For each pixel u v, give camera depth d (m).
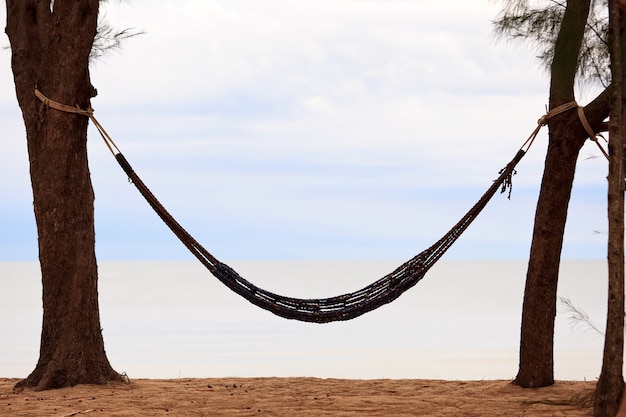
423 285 75.06
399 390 8.40
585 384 8.27
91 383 8.70
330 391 8.38
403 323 30.06
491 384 8.68
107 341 23.50
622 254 6.59
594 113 7.86
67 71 8.62
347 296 8.04
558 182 8.09
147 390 8.45
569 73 7.80
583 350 20.33
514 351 20.66
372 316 33.62
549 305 8.17
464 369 17.14
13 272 155.00
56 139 8.66
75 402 7.61
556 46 7.80
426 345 22.38
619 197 6.54
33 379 8.63
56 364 8.57
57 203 8.68
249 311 36.66
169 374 16.44
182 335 25.39
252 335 25.66
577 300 43.69
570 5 7.71
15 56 8.98
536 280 8.20
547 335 8.19
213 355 20.12
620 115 6.55
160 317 32.91
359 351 21.05
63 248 8.68
